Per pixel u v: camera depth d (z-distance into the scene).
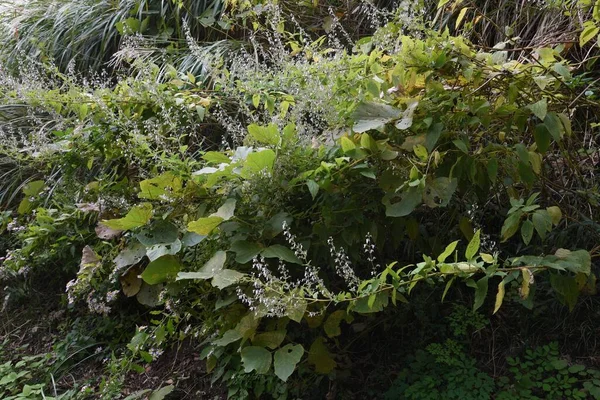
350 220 2.39
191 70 3.75
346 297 2.07
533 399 2.35
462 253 2.69
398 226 2.46
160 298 2.55
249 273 2.42
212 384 2.79
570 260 1.89
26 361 3.24
